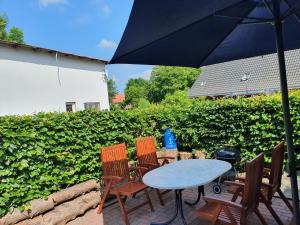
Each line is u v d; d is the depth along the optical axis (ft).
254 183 9.62
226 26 8.87
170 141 22.45
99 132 17.89
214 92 72.54
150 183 11.80
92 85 41.37
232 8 7.34
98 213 15.26
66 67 37.27
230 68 75.15
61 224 13.91
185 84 115.55
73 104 37.86
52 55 35.35
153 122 23.00
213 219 9.73
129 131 20.45
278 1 7.43
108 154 15.76
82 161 16.84
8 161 13.15
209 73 79.77
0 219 12.38
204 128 21.36
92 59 40.86
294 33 10.43
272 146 18.57
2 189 12.89
